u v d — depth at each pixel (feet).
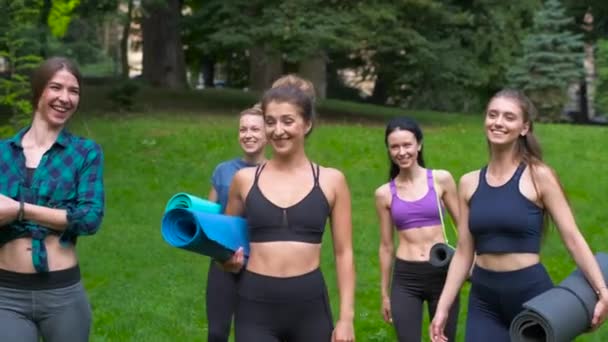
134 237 37.60
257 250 14.14
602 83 80.59
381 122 73.00
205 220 13.67
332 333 14.34
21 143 14.38
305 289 13.99
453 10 74.84
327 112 78.69
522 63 87.66
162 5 68.74
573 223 15.28
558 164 53.01
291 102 14.12
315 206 14.08
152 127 60.54
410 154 19.89
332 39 65.00
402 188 20.13
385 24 68.59
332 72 119.03
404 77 75.82
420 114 82.74
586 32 108.88
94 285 30.96
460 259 16.48
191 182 48.60
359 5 67.56
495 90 91.45
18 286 13.84
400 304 19.67
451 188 20.12
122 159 52.65
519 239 15.44
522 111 15.39
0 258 13.91
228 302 18.53
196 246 13.79
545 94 87.40
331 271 32.19
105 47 128.36
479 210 15.65
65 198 14.14
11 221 13.66
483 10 77.30
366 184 48.06
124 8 71.82
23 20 44.57
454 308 19.53
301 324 14.10
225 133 58.75
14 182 14.03
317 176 14.30
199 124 63.52
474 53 77.15
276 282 13.96
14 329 13.75
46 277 13.92
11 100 40.96
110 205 43.50
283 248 13.98
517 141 15.70
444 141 59.06
